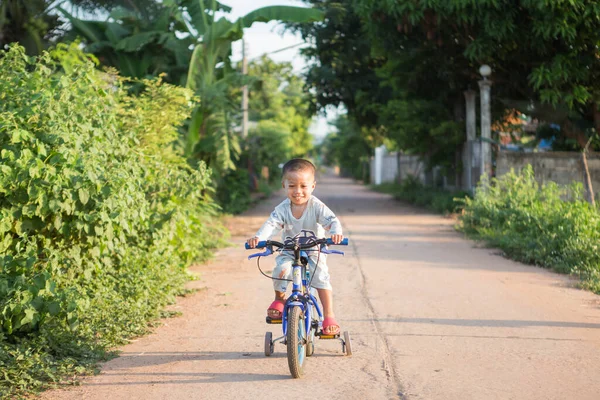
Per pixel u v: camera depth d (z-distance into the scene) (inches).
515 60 679.1
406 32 672.4
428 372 205.5
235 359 222.1
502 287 336.2
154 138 366.3
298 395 186.5
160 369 211.2
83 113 276.5
